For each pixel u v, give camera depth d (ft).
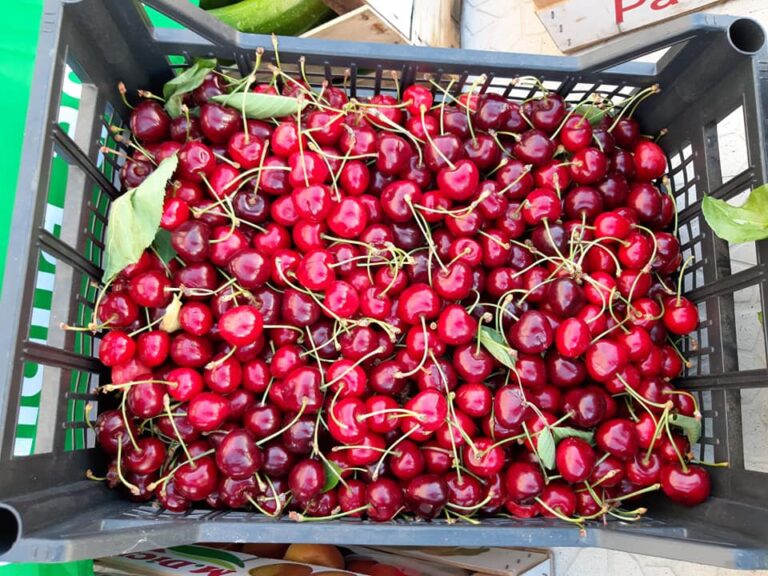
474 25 2.19
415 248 1.27
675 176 1.58
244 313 1.11
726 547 0.92
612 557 1.61
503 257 1.26
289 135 1.21
